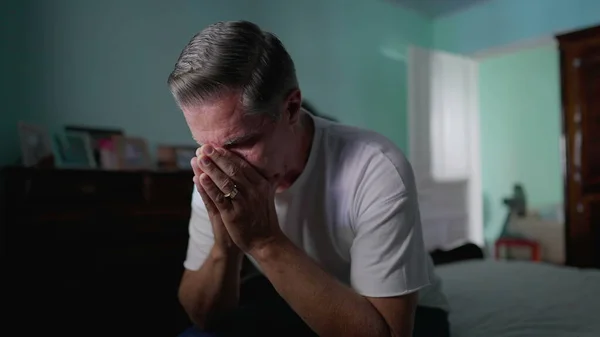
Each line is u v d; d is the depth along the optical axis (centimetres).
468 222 365
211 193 71
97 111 222
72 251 175
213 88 62
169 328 196
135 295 190
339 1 325
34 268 166
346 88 327
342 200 82
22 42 201
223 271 89
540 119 417
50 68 209
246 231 74
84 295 177
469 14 375
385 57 355
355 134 86
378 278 74
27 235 165
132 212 191
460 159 361
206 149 68
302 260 75
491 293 152
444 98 353
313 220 86
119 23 230
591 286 161
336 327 72
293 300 74
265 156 71
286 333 89
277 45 69
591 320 124
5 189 165
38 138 194
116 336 183
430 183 339
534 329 117
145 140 232
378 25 351
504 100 442
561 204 393
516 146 433
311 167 83
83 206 178
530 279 172
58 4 212
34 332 165
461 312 132
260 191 72
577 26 314
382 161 79
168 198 203
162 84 245
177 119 251
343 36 327
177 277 204
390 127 356
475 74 378
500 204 444
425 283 79
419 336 89
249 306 100
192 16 257
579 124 286
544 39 335
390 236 75
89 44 221
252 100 64
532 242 365
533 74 421
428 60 344
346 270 92
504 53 366
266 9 287
